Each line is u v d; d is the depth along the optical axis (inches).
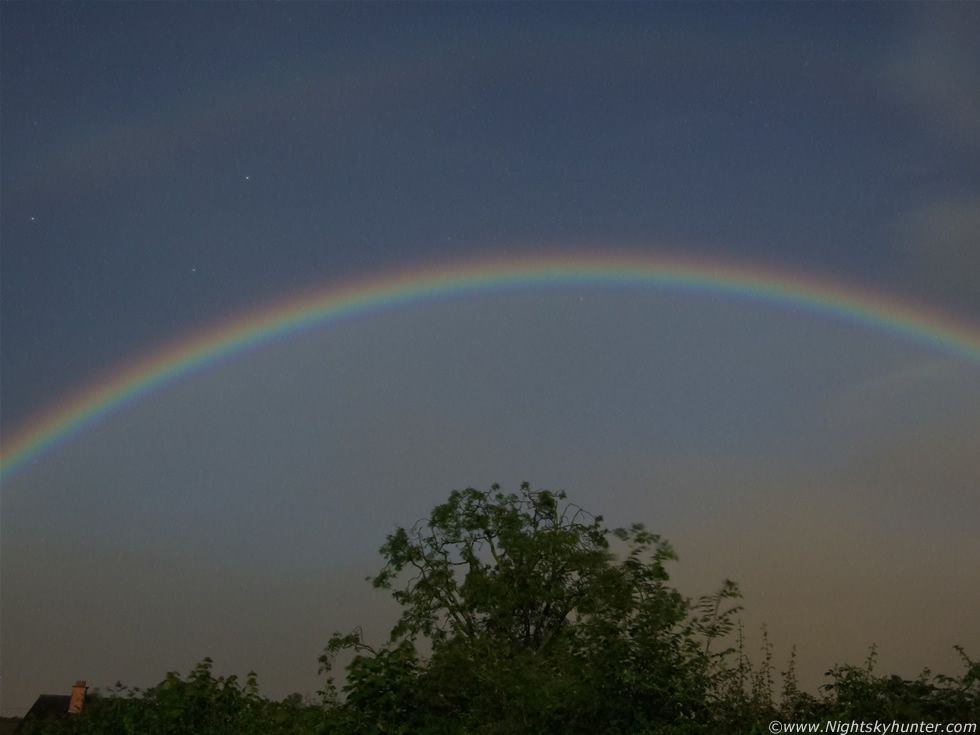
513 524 1018.7
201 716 552.4
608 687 457.1
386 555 1087.0
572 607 897.5
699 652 469.1
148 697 569.6
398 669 523.5
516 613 943.0
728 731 439.5
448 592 1045.8
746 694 459.8
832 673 459.2
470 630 987.3
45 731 583.5
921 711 426.6
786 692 463.8
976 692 425.4
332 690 546.6
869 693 442.0
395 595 1067.9
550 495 1048.8
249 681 570.3
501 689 487.2
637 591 487.5
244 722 546.9
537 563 956.0
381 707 515.2
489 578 981.2
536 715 464.1
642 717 450.0
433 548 1085.8
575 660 468.8
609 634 470.6
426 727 506.9
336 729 506.9
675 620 471.8
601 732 452.1
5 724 639.1
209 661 569.9
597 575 517.0
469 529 1070.4
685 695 454.0
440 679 525.7
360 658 527.5
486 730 479.8
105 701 579.8
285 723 550.3
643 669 461.4
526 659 487.8
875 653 454.6
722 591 479.8
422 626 1039.6
